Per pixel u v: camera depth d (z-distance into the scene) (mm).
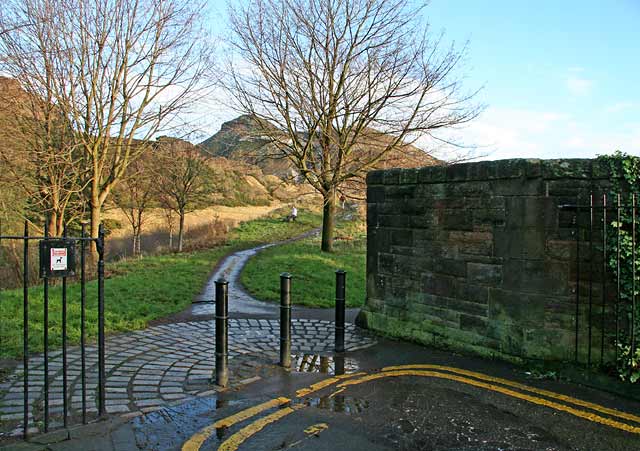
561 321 5609
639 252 5219
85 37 14609
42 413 4293
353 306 10281
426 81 17094
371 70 17219
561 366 5531
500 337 6062
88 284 11273
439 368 5910
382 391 5109
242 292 11812
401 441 3945
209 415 4430
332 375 5672
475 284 6344
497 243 6090
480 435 4059
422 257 7051
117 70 15453
